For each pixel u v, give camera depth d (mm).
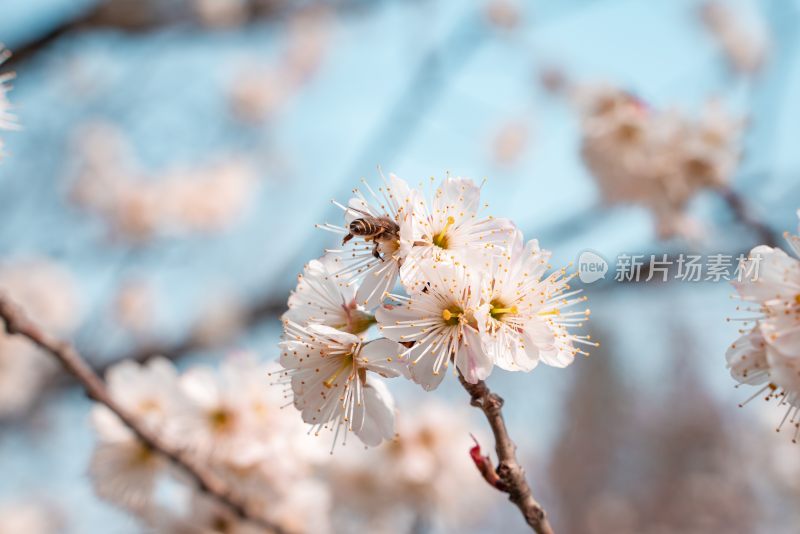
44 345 3537
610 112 6277
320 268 2693
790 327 2203
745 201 5879
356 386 2607
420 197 2635
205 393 4059
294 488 4176
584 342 2549
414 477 5508
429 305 2496
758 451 13297
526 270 2568
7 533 9133
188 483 4195
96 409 4141
